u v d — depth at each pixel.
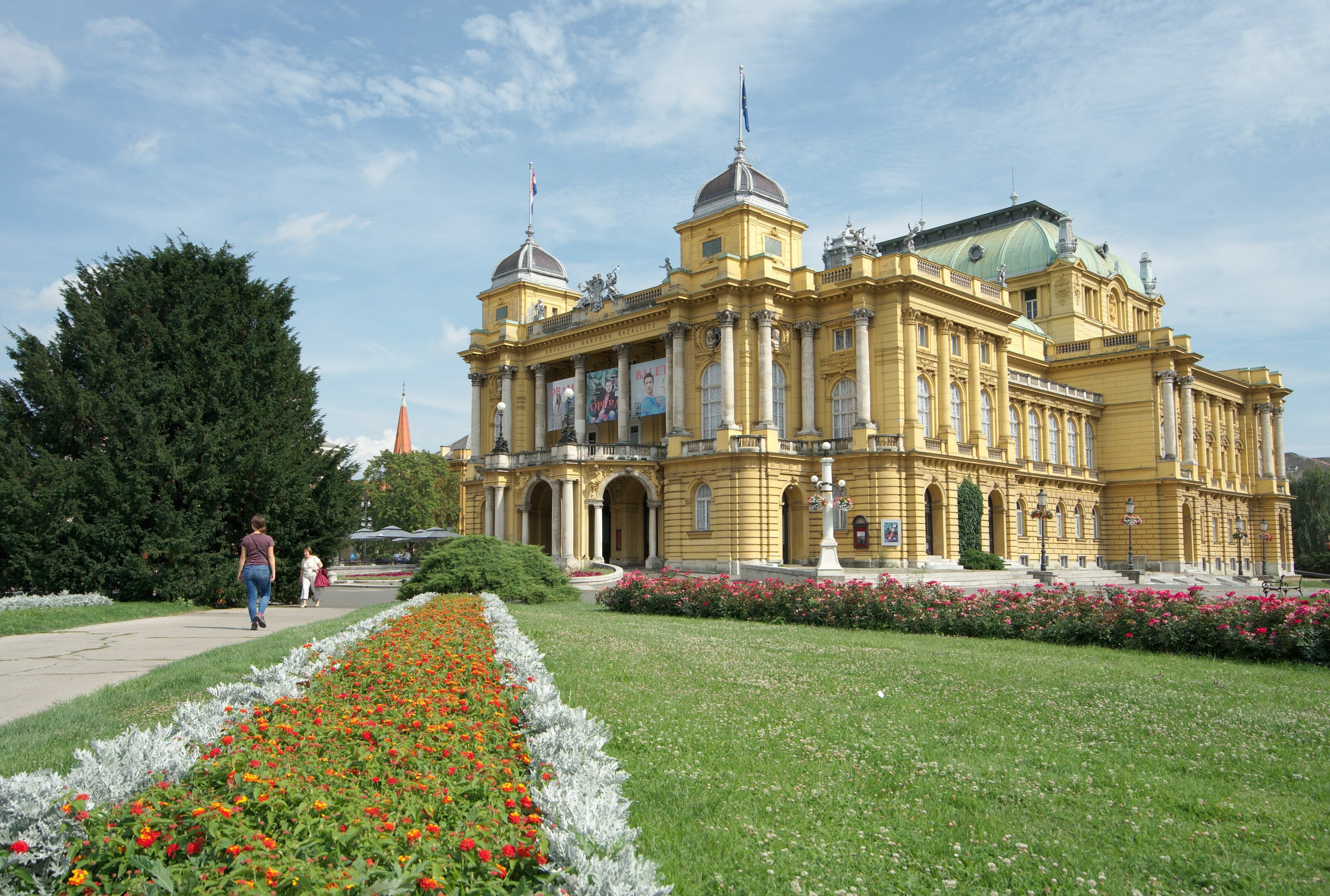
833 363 65.75
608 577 57.81
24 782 6.81
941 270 66.75
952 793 10.37
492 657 15.73
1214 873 8.28
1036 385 82.56
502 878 6.53
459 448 94.06
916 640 25.36
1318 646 20.44
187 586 31.53
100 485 30.59
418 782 8.03
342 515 35.97
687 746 12.09
